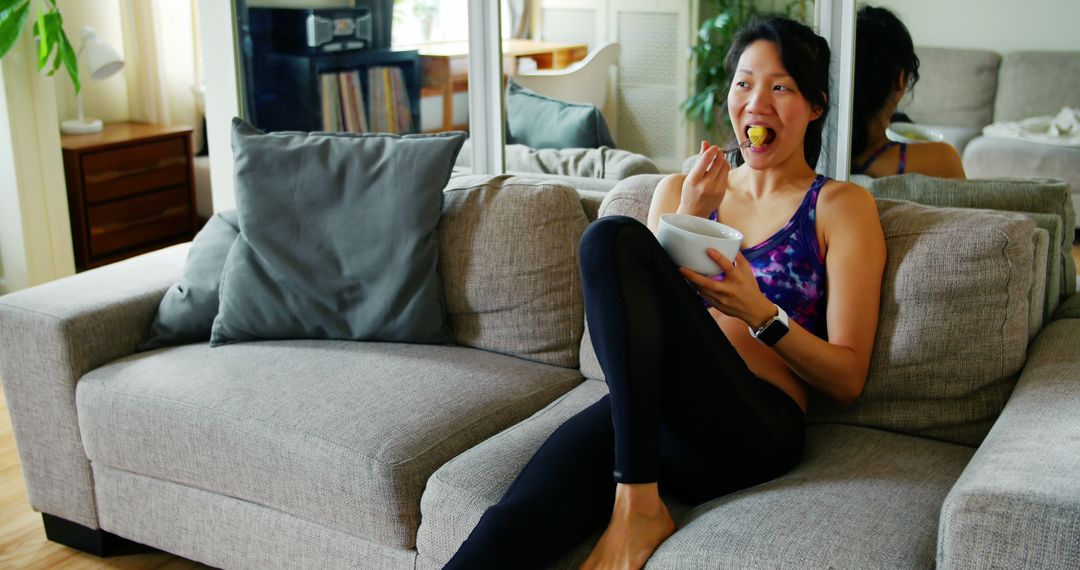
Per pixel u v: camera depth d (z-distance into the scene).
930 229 1.77
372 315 2.21
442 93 2.85
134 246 4.54
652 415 1.52
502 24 2.72
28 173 3.83
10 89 3.73
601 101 2.62
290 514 1.93
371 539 1.81
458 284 2.24
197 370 2.12
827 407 1.85
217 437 1.94
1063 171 2.11
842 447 1.72
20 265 3.90
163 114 4.84
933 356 1.74
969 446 1.75
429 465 1.79
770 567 1.35
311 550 1.90
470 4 2.72
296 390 1.99
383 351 2.18
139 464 2.08
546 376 2.12
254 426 1.90
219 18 3.04
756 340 1.76
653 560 1.47
